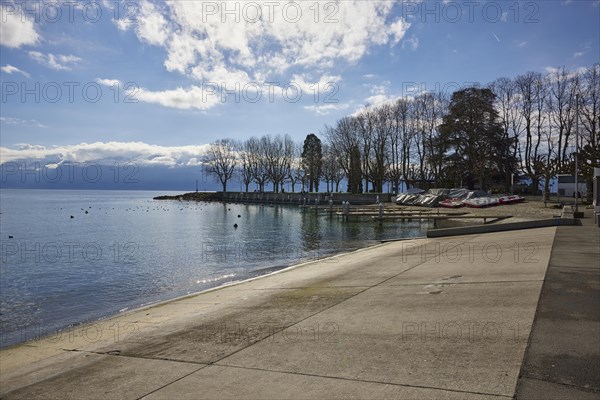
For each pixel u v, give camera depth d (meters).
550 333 5.93
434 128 75.81
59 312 12.45
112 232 38.44
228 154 131.25
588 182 43.69
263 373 5.31
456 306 7.94
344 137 87.44
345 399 4.39
